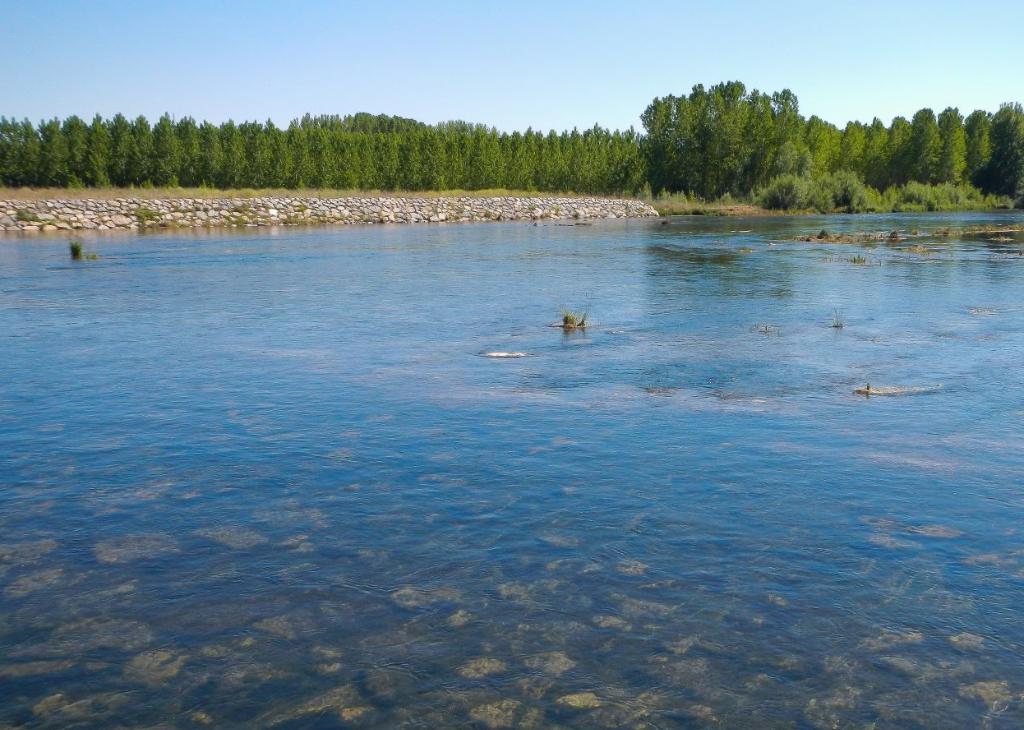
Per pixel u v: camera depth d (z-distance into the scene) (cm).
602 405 984
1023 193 8988
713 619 504
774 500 685
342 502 689
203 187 6325
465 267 2750
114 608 525
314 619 510
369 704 429
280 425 905
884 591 536
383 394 1039
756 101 9031
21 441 855
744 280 2303
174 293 2080
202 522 653
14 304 1880
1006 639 481
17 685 448
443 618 509
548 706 426
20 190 5422
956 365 1194
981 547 598
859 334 1458
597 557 586
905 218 6550
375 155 7719
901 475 740
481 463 778
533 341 1416
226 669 461
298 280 2373
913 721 412
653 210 7494
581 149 9012
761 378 1123
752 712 420
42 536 630
